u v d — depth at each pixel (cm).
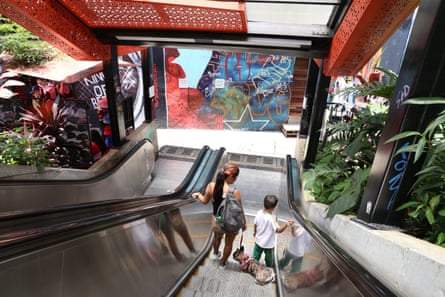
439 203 160
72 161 497
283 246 432
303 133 588
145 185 645
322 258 213
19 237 125
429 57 138
